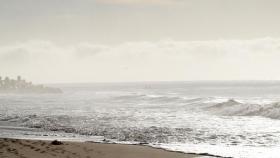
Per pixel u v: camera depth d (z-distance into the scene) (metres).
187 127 41.19
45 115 57.84
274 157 23.11
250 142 30.11
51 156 18.16
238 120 47.75
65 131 37.78
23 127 41.34
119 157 20.02
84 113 61.81
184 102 84.19
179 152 22.64
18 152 18.44
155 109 69.00
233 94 141.50
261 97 112.12
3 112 65.25
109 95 149.12
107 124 44.69
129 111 65.19
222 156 23.14
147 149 22.94
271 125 42.03
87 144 23.00
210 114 56.97
